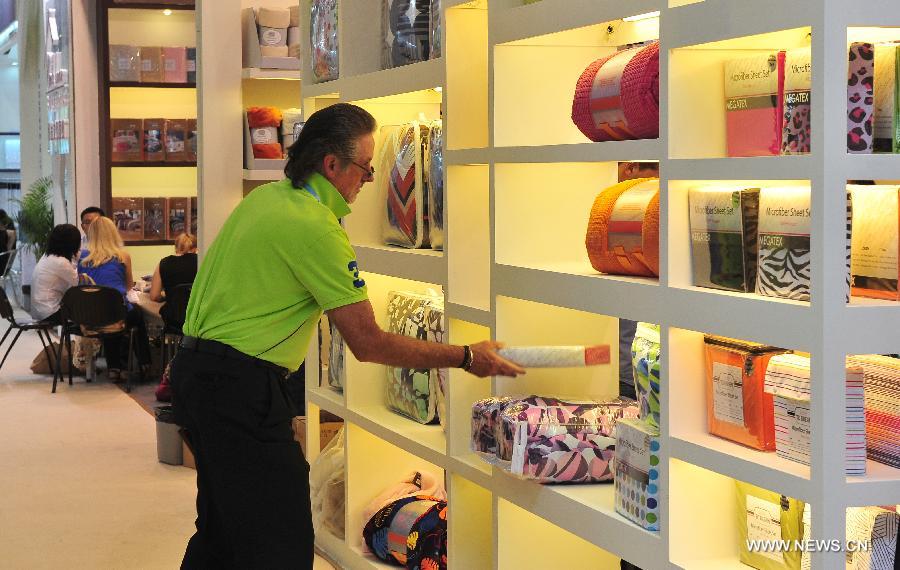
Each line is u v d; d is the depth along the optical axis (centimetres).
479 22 400
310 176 356
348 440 491
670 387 291
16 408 930
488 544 411
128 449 773
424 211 446
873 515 266
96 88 1234
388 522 465
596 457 345
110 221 1097
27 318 1598
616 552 313
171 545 550
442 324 429
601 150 313
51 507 622
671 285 291
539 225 374
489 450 363
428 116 502
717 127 292
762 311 258
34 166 1827
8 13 1966
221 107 699
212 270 357
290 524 355
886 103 254
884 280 255
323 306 346
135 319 1068
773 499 283
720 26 267
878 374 263
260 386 349
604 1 308
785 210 259
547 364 339
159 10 1144
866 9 239
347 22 489
